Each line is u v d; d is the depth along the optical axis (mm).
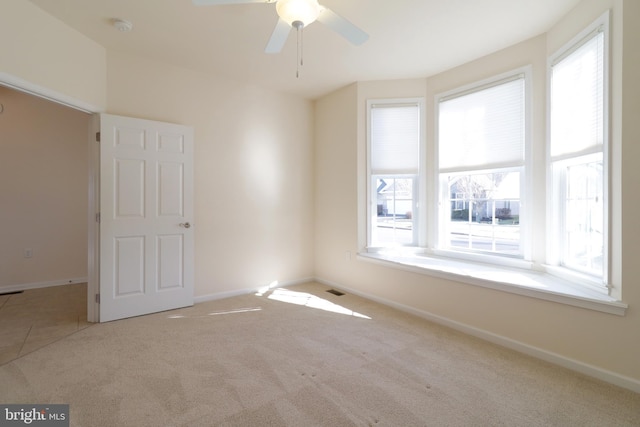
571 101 2365
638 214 1860
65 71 2562
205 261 3578
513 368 2164
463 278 2738
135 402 1770
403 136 3664
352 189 3877
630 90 1865
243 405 1750
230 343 2523
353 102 3818
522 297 2400
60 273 4340
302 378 2025
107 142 2896
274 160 4098
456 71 3328
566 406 1759
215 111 3609
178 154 3293
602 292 2070
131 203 3027
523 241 2881
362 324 2938
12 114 4059
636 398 1823
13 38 2178
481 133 3111
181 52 3055
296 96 4277
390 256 3582
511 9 2361
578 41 2264
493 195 3098
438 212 3490
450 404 1772
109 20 2520
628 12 1868
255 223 3951
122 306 3002
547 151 2631
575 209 2461
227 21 2535
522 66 2812
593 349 2053
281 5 1806
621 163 1911
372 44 2877
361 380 2008
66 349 2396
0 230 3975
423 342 2568
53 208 4293
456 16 2451
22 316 3096
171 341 2549
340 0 2248
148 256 3131
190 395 1836
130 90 3082
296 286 4230
